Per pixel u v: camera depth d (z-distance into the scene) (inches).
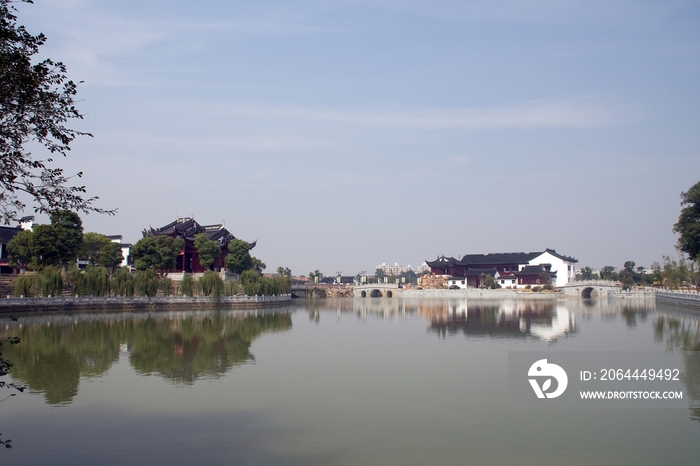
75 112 733.9
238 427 1210.6
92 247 5374.0
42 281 3676.2
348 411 1337.4
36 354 2094.0
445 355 2132.1
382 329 3152.1
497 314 4473.4
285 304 6008.9
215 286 4709.6
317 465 1012.5
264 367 1865.2
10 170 697.0
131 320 3459.6
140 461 1020.5
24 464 1002.7
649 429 1234.0
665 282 6929.1
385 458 1050.1
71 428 1194.0
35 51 708.0
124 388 1545.3
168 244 5255.9
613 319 3791.8
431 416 1302.9
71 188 738.2
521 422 1268.5
